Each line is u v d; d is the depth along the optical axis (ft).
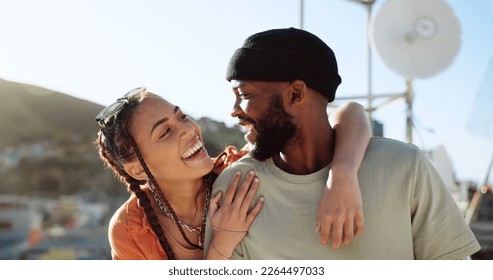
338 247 5.99
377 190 6.19
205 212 7.82
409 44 18.48
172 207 7.93
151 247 7.77
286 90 6.36
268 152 6.49
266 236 6.47
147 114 7.53
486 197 35.01
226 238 6.64
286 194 6.52
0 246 58.70
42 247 58.44
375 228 6.16
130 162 7.74
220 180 7.09
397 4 18.33
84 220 69.36
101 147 8.38
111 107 7.82
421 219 6.35
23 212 67.46
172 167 7.50
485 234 34.04
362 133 6.54
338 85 6.73
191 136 7.55
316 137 6.51
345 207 5.76
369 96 18.99
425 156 6.43
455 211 6.38
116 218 8.05
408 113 18.72
